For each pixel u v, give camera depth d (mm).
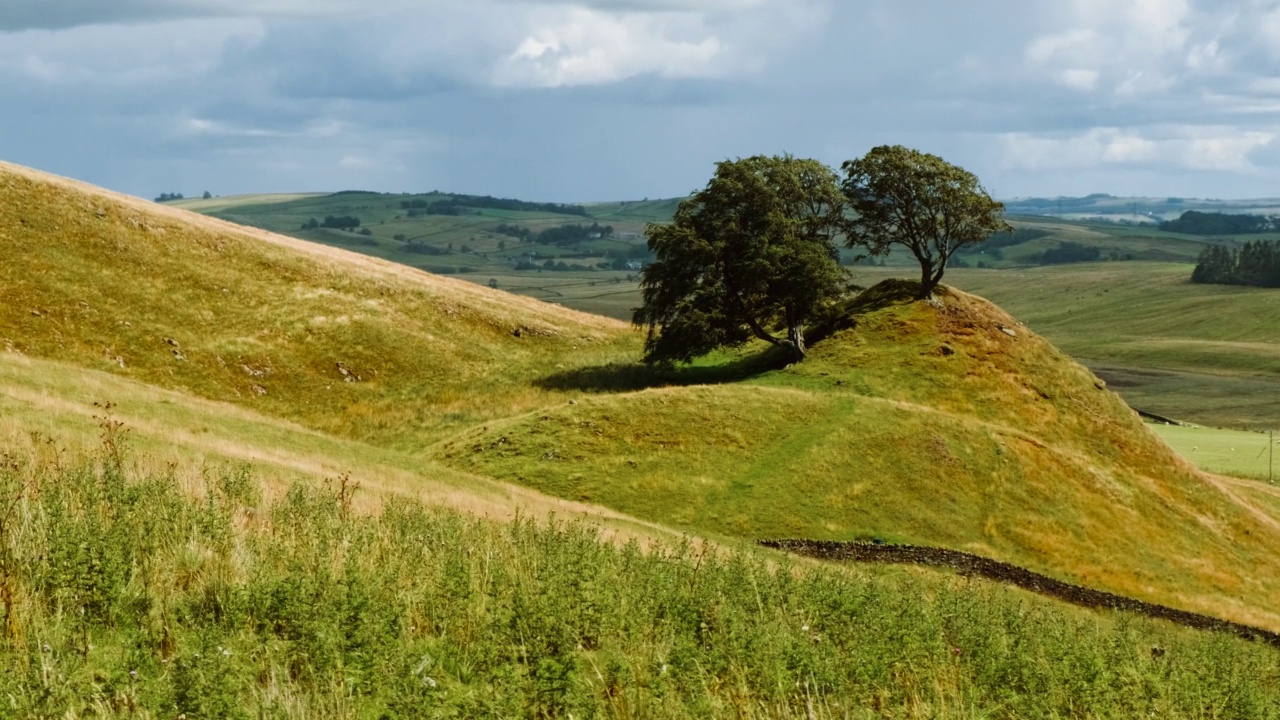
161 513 15852
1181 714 16094
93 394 38875
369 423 73062
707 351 80625
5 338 68125
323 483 29750
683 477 55406
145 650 11172
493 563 17094
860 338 81562
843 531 52594
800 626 16141
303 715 10016
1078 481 63281
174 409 40750
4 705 9109
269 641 11797
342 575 14344
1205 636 31406
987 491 58938
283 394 74938
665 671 12359
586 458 56844
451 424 73125
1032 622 23438
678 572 18844
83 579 12375
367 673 11250
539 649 12664
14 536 13523
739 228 81000
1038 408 74875
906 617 17953
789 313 81562
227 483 20938
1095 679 15992
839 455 58500
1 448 22219
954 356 77812
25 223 81688
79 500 16547
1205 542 63188
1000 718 14164
